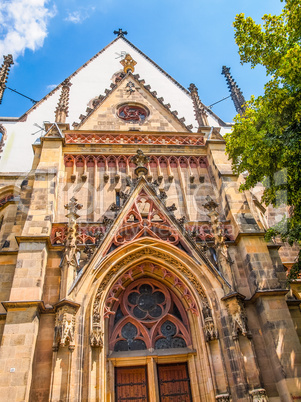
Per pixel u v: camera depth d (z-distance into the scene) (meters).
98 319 17.22
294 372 15.85
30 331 15.74
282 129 17.62
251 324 17.94
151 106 32.12
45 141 24.88
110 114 30.77
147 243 20.25
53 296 17.94
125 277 19.66
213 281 18.77
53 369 15.15
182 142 27.80
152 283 20.72
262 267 19.20
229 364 16.56
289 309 19.38
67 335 15.88
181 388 17.69
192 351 18.22
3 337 15.46
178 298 20.20
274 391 16.12
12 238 21.94
